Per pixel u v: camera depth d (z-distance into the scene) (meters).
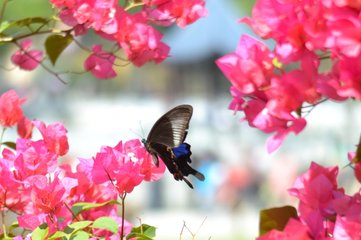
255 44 1.73
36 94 13.69
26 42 2.27
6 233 1.95
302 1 1.71
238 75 1.72
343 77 1.68
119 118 13.92
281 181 7.01
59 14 2.07
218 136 10.62
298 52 1.71
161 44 2.09
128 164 1.84
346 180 5.15
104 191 1.96
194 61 10.58
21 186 1.92
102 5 2.04
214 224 8.09
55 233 1.84
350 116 11.77
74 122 13.72
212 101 11.23
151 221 8.50
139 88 16.19
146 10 2.09
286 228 1.78
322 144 11.30
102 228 1.84
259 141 10.17
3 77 13.66
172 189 9.54
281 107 1.71
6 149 1.96
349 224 1.77
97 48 2.17
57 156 1.97
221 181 7.83
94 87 16.52
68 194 1.91
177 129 1.93
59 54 2.19
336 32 1.67
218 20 10.48
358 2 1.67
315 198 1.84
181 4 2.09
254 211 7.83
